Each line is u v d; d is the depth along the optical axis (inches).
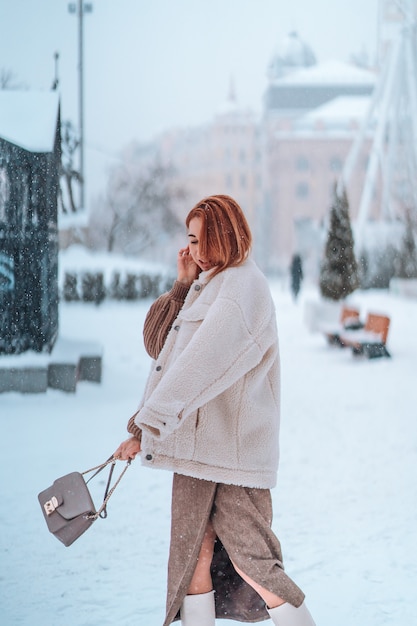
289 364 469.4
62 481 102.2
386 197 1797.5
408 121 1882.4
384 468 227.5
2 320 363.9
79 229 1427.2
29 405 329.4
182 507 100.2
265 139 4864.7
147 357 489.1
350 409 326.6
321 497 197.2
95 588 139.6
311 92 4690.0
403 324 693.3
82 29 1123.9
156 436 93.8
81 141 984.9
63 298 995.9
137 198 2395.4
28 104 374.6
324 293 649.6
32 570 148.9
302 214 4500.5
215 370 94.5
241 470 98.6
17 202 360.2
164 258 2512.3
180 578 99.9
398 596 134.0
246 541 99.0
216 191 5004.9
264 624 122.7
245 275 100.6
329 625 123.5
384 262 1358.3
